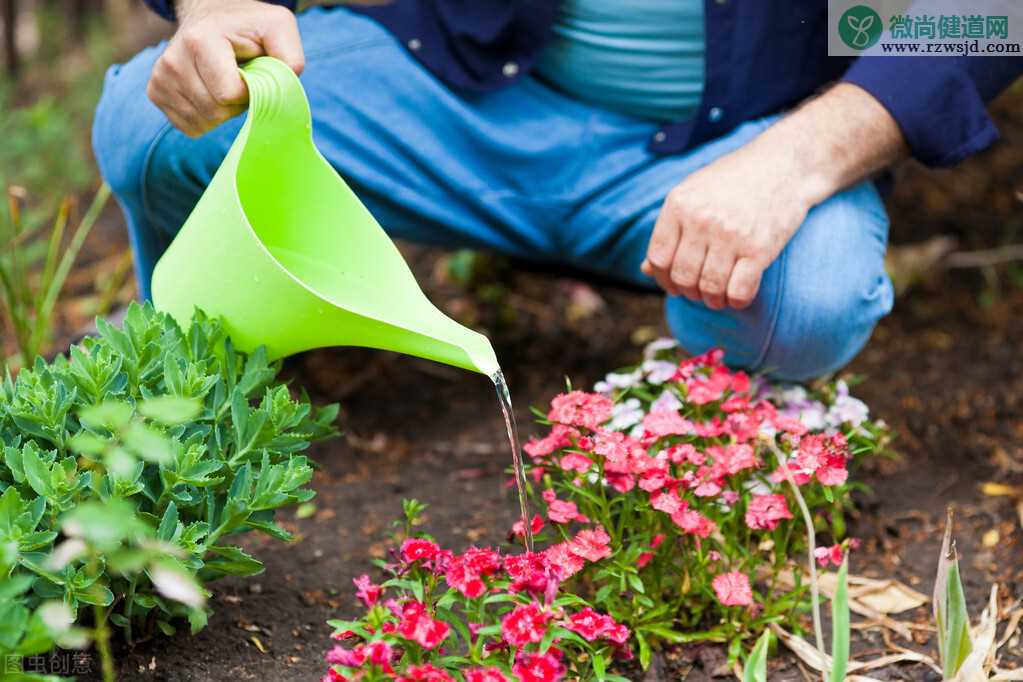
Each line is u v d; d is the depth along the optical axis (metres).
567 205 2.08
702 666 1.65
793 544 1.85
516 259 2.49
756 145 1.76
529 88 2.12
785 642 1.70
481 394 2.52
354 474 2.23
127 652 1.58
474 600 1.51
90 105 4.00
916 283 2.92
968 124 1.81
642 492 1.63
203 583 1.61
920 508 2.05
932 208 3.22
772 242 1.71
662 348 2.04
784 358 1.94
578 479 1.67
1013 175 3.35
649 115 2.08
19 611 1.20
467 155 2.08
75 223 3.38
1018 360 2.56
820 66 2.02
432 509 2.07
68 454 1.47
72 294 2.99
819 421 1.87
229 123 1.90
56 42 4.82
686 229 1.71
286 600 1.78
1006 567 1.87
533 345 2.72
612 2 1.96
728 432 1.68
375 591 1.41
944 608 1.46
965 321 2.76
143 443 1.14
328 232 1.67
